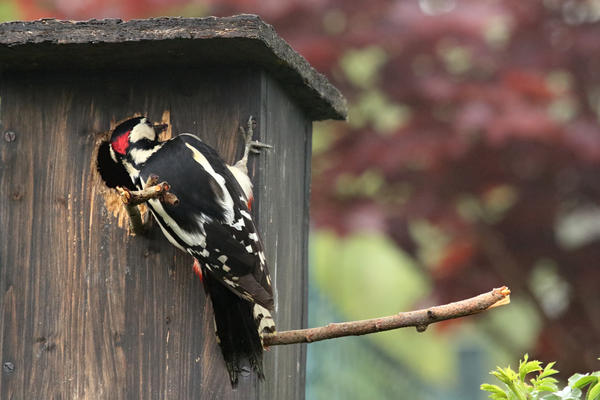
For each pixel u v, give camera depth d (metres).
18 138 9.00
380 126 16.19
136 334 8.73
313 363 14.48
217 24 8.20
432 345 27.59
